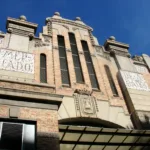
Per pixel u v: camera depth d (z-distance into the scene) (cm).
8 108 860
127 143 1142
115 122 1218
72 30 1691
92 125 1210
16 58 1233
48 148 785
